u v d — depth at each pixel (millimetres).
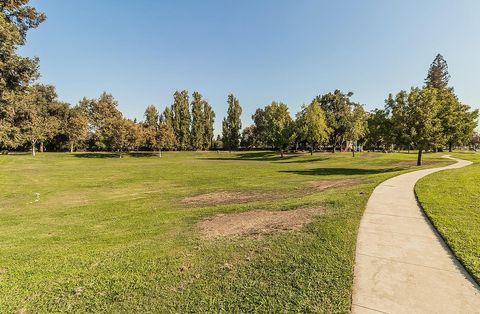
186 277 4410
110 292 4051
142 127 76188
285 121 54969
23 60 18109
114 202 13266
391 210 7820
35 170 31516
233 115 80938
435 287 3773
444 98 28938
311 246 5340
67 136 73062
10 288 4242
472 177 13547
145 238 6738
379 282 3953
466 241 5285
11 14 18375
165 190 17000
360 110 48250
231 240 6035
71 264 5137
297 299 3662
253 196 13312
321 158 44688
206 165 38406
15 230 8375
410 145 25047
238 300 3717
